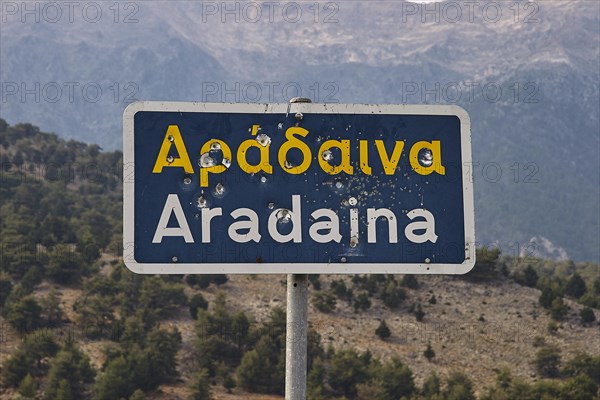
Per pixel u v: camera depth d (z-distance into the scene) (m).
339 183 8.66
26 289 132.50
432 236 8.66
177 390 113.44
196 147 8.61
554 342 140.00
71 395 105.94
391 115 8.74
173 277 148.75
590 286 173.00
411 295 153.25
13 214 168.88
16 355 113.38
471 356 134.75
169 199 8.55
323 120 8.71
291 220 8.62
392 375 113.88
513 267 174.62
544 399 113.19
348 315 144.38
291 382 8.51
